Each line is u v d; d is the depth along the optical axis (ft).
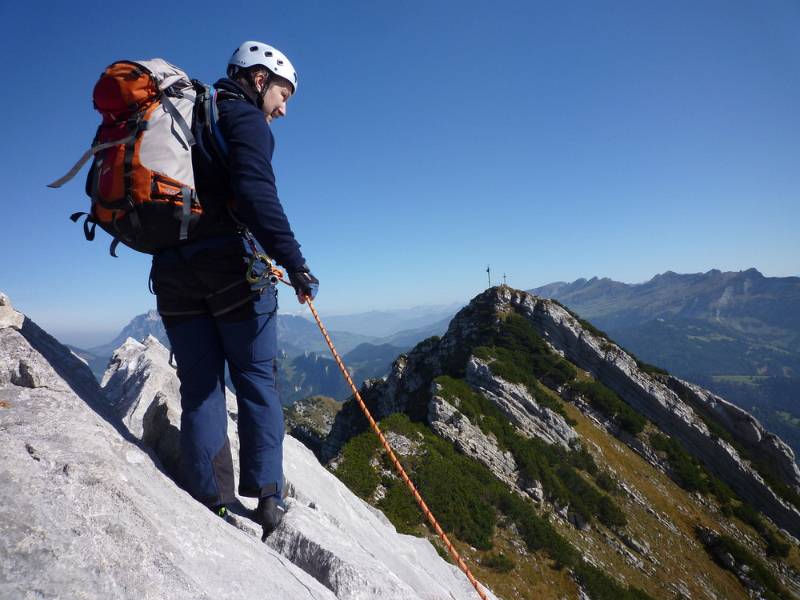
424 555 26.73
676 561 167.94
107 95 10.21
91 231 11.45
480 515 132.77
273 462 13.16
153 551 7.83
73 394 11.66
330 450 262.67
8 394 10.31
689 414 235.40
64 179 10.44
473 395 193.06
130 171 9.93
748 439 246.27
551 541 137.49
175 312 12.25
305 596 10.14
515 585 118.73
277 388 13.65
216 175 11.25
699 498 206.08
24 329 15.35
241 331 12.40
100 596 6.73
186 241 11.33
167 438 15.66
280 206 11.28
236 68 12.59
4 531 6.61
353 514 23.62
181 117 10.64
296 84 13.25
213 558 9.09
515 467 169.07
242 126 11.14
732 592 166.91
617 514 171.22
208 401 12.60
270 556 11.05
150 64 10.91
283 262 11.53
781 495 222.28
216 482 12.48
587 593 125.29
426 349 262.67
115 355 37.88
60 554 6.81
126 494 8.32
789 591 175.01
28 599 6.17
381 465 138.10
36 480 7.61
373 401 263.70
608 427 220.23
